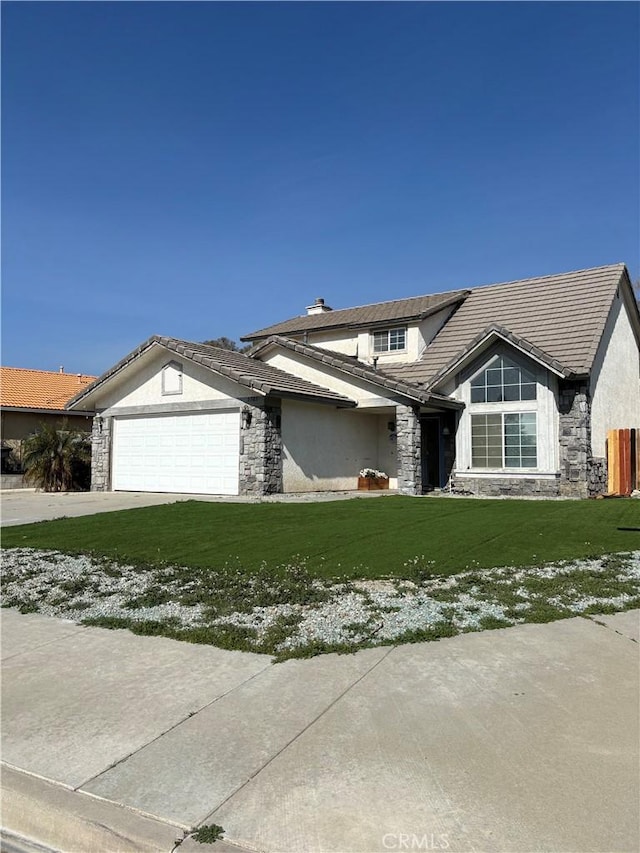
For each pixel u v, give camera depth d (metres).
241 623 6.18
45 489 22.98
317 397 17.84
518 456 17.77
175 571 8.30
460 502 15.12
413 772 3.45
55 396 29.16
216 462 17.97
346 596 6.93
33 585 7.94
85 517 13.20
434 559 8.48
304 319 26.95
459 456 18.72
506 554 8.77
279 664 5.10
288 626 6.00
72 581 8.02
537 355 16.91
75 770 3.62
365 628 5.87
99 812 3.21
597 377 18.12
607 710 4.16
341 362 19.23
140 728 4.09
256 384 16.33
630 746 3.69
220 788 3.38
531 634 5.66
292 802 3.23
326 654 5.28
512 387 17.95
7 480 26.34
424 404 17.86
